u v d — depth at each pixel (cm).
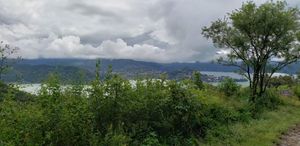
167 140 1262
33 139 841
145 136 1180
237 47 2723
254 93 2673
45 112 876
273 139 1506
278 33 2638
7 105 884
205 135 1443
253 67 2717
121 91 1124
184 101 1379
